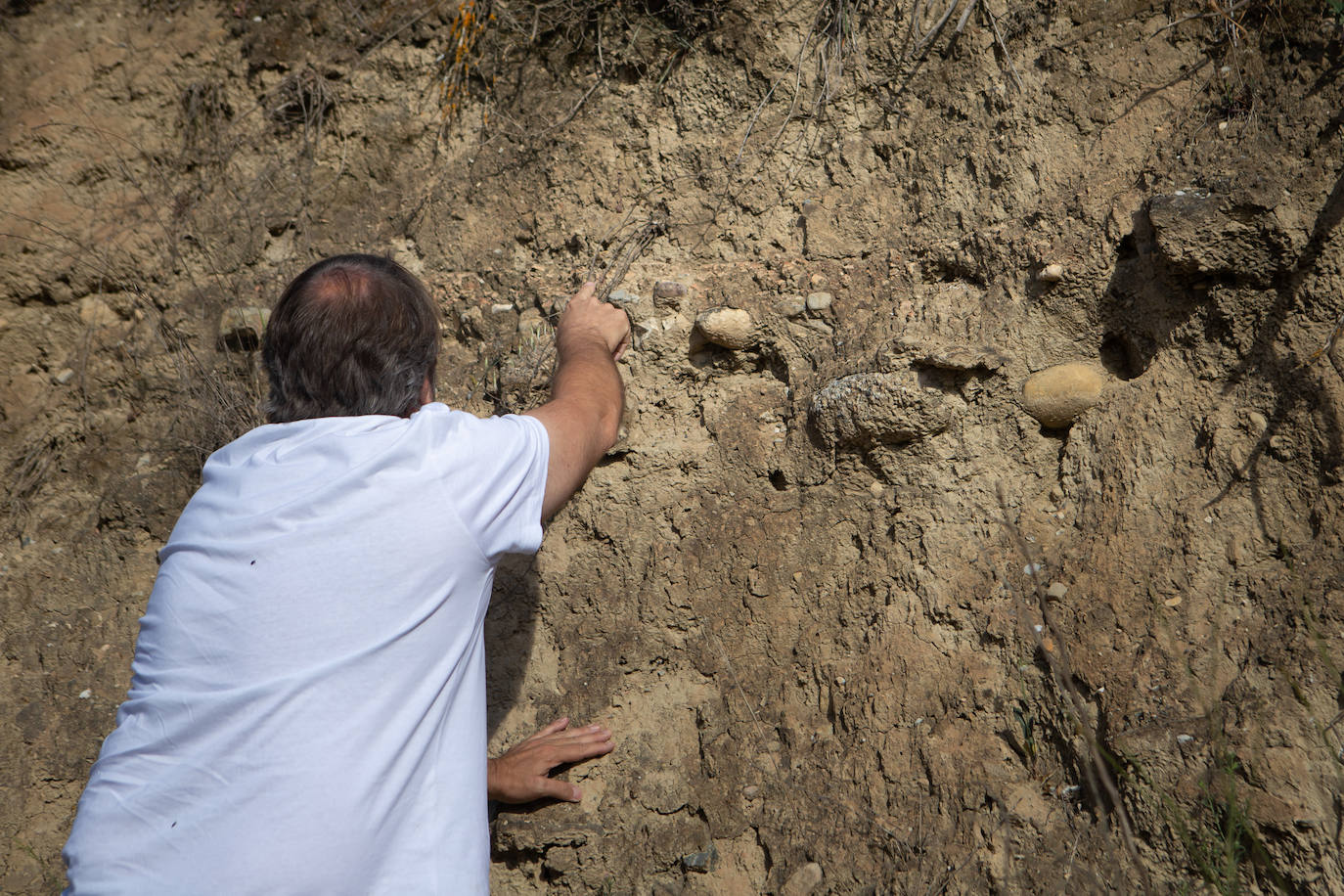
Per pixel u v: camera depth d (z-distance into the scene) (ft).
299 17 9.59
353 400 5.28
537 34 9.19
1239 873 5.81
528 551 5.38
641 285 8.40
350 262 5.50
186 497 8.90
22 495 9.18
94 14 9.74
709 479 8.01
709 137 8.80
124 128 9.62
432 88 9.43
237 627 4.71
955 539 7.38
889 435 7.47
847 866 6.75
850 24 8.52
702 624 7.75
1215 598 6.51
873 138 8.46
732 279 8.34
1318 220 6.73
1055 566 7.08
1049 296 7.51
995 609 7.07
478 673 5.36
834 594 7.56
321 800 4.52
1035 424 7.55
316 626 4.69
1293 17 7.16
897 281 8.08
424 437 5.06
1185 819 5.99
